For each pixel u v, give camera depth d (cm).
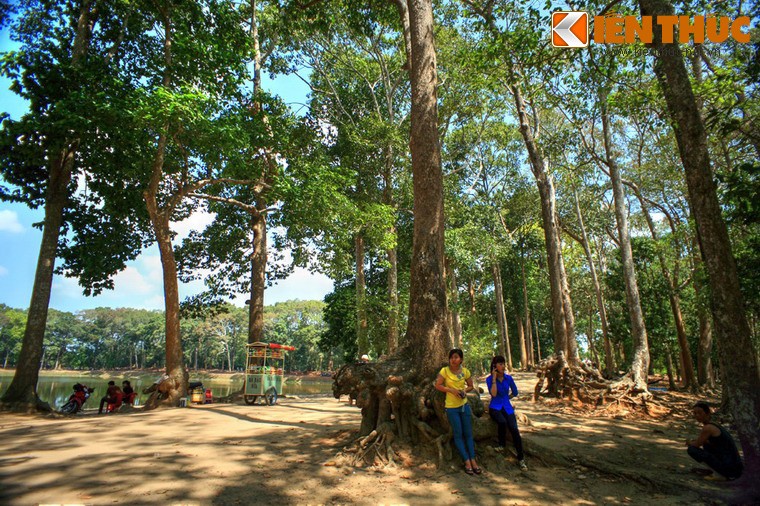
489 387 622
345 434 722
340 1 1678
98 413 1309
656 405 1229
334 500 448
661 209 2255
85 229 1638
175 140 1295
